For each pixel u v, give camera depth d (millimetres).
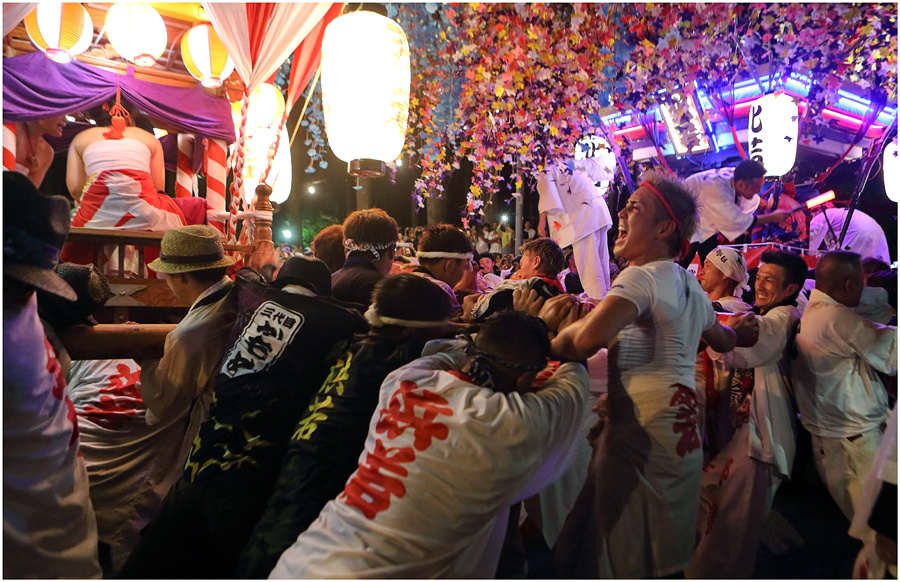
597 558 1694
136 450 2557
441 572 1331
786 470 2240
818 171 5070
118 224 3748
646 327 1693
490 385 1458
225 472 1721
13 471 1596
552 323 1862
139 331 2398
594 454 1821
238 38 4062
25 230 1595
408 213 11055
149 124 5539
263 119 4914
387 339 1790
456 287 2988
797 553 2484
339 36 2420
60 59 3811
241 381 1844
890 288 3148
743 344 2148
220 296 2424
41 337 1712
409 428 1404
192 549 1696
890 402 2646
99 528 2473
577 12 2811
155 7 4582
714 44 2879
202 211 4441
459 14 3029
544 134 3494
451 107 3543
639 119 3527
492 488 1350
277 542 1525
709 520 2279
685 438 1634
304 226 11453
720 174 3826
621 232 1814
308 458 1627
